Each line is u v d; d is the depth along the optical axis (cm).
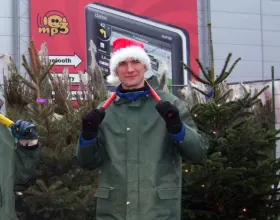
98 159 262
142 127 256
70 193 403
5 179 259
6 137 264
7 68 570
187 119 265
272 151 508
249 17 1404
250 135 441
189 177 446
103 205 257
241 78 1387
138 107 258
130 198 248
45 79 491
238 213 484
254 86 697
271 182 463
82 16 1267
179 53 1336
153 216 244
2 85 526
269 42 1421
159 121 256
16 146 269
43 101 439
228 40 1380
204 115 463
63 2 1253
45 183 420
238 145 445
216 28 1369
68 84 536
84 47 1264
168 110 239
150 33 1318
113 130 259
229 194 459
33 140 264
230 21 1384
